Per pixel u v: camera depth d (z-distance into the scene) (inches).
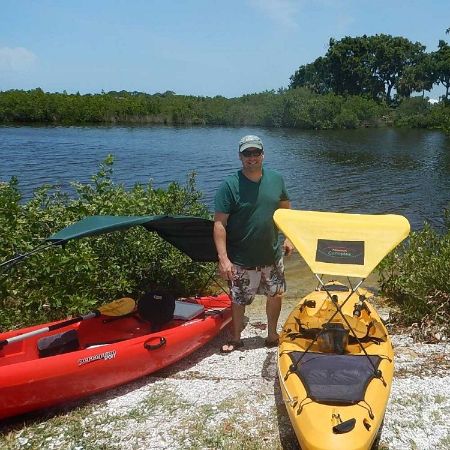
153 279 219.3
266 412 137.9
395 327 192.1
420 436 127.1
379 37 2287.2
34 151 804.0
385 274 245.9
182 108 1644.9
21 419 136.2
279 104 1651.1
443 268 193.5
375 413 114.5
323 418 111.3
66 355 137.3
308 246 135.4
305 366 126.6
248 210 156.7
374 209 490.6
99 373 141.9
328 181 635.5
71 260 187.9
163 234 184.1
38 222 205.9
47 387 132.8
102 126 1395.2
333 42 2283.5
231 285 166.1
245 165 154.0
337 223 140.4
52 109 1437.0
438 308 187.5
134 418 135.9
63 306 189.8
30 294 186.7
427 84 2277.3
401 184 620.7
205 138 1141.1
